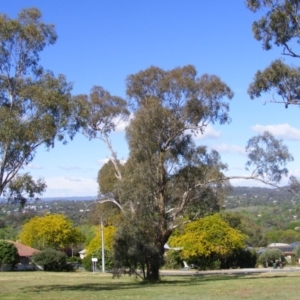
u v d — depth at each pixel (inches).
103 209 1859.0
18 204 1187.9
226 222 2701.8
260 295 935.0
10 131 1069.1
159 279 1536.7
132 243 1453.0
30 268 2765.7
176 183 1567.4
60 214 3371.1
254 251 2815.0
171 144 1562.5
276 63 1018.7
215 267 2556.6
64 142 1173.1
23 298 976.3
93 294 1058.1
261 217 6432.1
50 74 1155.3
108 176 1875.0
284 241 4682.6
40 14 1180.5
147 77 1560.0
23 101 1130.0
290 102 1031.0
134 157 1514.5
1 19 1136.8
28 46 1170.6
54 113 1132.5
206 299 879.7
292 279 1432.1
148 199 1489.9
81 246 3735.2
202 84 1510.8
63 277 1947.6
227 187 1585.9
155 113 1491.1
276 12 1007.0
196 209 1603.1
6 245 2677.2
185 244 2480.3
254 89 1048.8
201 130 1547.7
